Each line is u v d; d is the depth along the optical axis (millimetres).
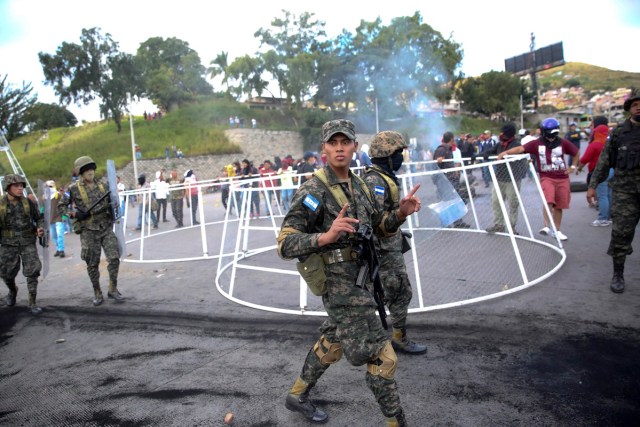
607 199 7289
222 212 15727
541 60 70688
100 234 5855
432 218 5648
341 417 2834
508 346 3555
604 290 4496
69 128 53406
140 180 14547
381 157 3295
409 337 3906
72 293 6668
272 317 4746
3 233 5914
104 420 3111
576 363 3188
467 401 2861
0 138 22719
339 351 2664
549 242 6656
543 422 2576
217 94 64000
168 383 3561
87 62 42000
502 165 6773
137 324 5047
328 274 2393
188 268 7664
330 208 2350
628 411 2592
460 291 4926
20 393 3678
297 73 51125
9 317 5816
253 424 2867
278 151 43188
